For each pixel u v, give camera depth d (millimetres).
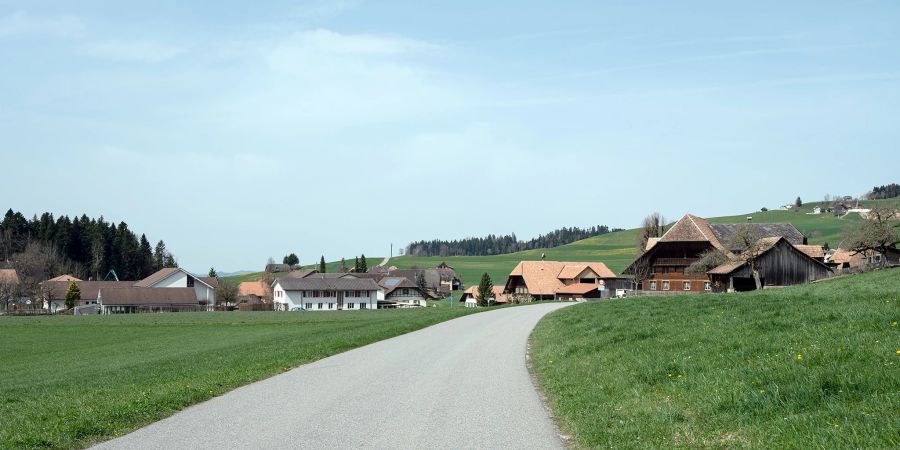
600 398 12852
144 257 190125
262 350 28203
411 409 13086
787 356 12656
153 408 13469
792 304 22922
